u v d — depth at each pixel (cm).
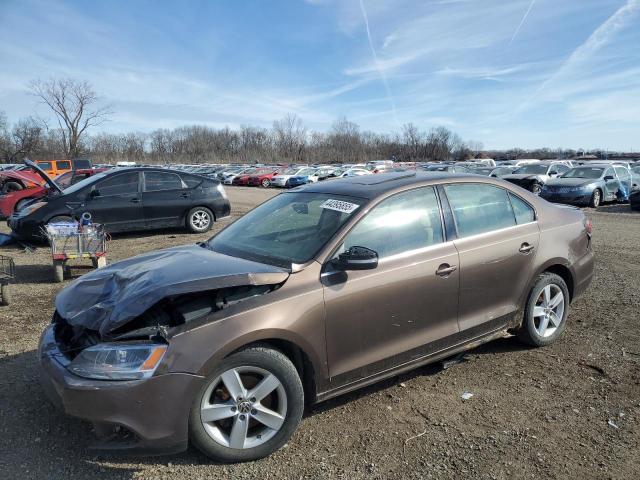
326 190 399
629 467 284
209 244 405
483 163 3894
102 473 283
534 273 429
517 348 452
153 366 265
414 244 362
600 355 434
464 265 379
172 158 9150
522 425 329
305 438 317
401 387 383
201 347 273
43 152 6725
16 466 288
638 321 512
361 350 332
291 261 328
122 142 9125
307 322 303
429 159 9650
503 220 421
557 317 459
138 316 284
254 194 2741
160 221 1075
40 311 570
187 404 270
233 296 296
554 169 2181
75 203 976
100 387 259
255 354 288
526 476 278
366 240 343
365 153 9794
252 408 291
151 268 339
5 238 965
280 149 9644
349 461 293
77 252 705
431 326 366
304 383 322
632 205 1639
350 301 322
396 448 305
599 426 326
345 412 347
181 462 292
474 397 366
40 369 292
